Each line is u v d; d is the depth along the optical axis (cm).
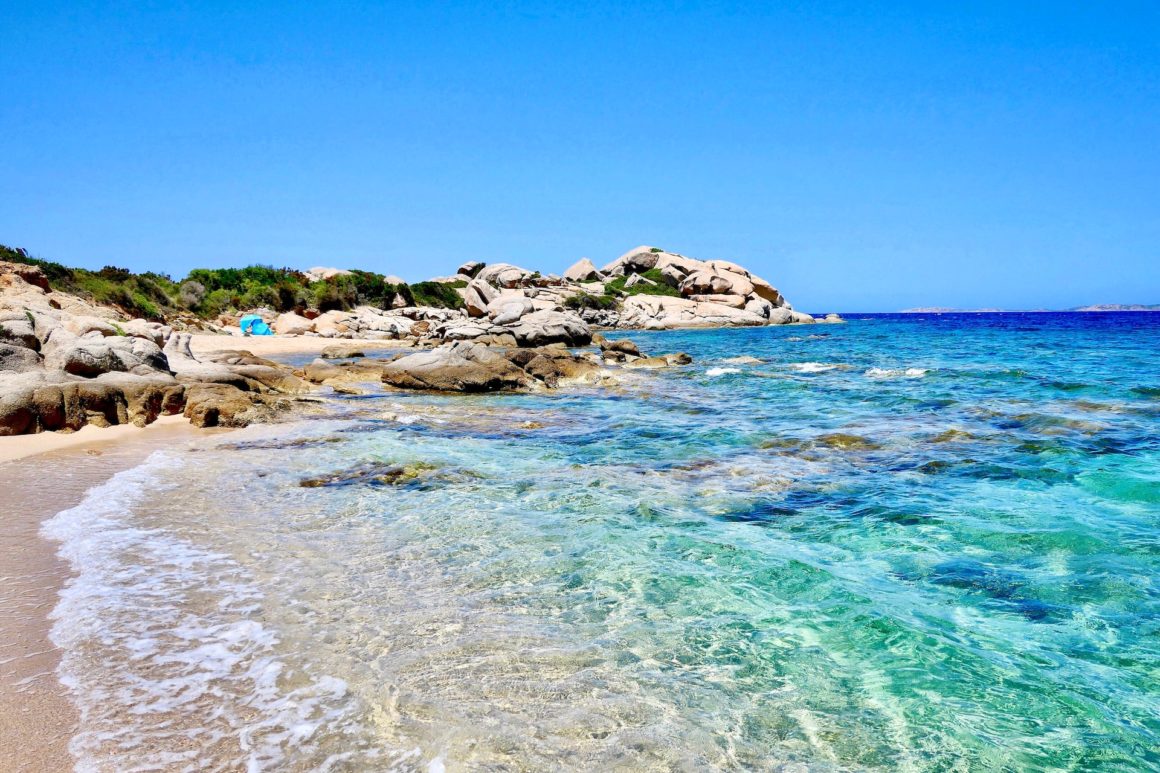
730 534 734
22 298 2619
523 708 405
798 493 894
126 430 1325
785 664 464
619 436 1312
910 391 1884
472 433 1356
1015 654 479
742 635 505
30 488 883
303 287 6053
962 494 878
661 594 577
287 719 387
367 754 357
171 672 435
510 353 2330
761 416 1536
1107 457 1057
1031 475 964
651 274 8088
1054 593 578
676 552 677
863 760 365
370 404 1786
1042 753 373
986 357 3022
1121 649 484
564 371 2288
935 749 375
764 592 582
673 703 415
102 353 1494
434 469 1022
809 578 610
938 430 1299
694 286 7288
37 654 454
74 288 3741
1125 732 391
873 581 608
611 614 538
